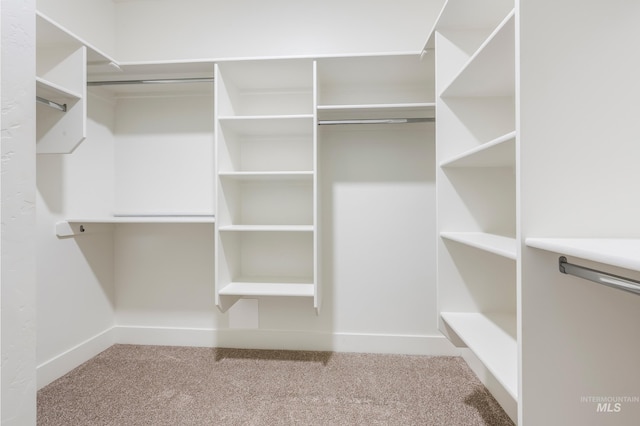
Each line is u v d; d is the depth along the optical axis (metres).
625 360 0.78
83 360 1.98
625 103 0.80
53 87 1.41
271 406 1.54
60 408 1.52
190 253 2.24
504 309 1.51
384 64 1.83
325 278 2.18
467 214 1.51
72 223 1.91
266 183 2.21
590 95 0.80
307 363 1.98
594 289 0.79
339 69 1.90
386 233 2.15
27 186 0.80
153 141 2.24
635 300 0.79
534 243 0.77
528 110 0.80
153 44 2.23
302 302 2.20
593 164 0.80
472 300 1.51
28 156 0.81
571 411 0.79
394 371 1.88
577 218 0.80
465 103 1.52
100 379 1.79
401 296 2.14
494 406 1.54
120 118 2.23
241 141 2.22
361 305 2.17
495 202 1.50
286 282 2.06
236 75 1.97
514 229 1.50
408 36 2.11
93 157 2.08
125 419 1.45
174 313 2.25
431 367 1.93
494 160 1.32
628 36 0.79
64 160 1.87
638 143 0.80
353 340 2.16
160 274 2.26
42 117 1.59
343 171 2.17
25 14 0.80
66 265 1.88
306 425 1.41
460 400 1.59
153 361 2.01
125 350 2.16
